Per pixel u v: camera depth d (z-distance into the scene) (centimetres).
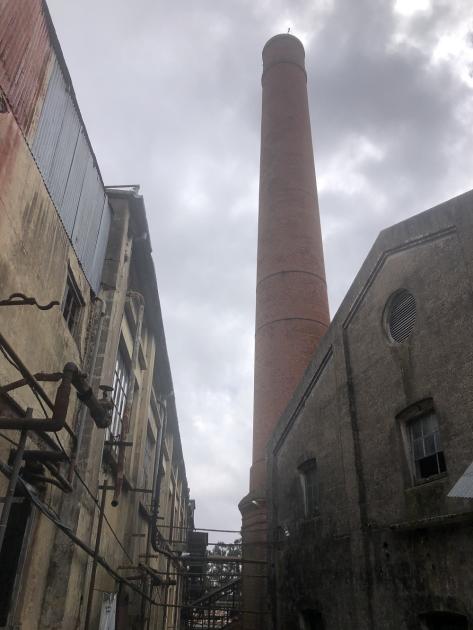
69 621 781
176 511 2933
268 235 2106
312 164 2323
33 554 717
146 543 1650
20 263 646
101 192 1007
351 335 1002
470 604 598
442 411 696
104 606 951
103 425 701
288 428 1351
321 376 1146
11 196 613
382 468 834
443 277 739
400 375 810
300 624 1117
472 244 686
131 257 1254
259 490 1650
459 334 687
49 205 740
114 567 1159
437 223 763
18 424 498
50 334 754
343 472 973
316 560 1066
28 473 680
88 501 869
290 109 2395
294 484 1262
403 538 750
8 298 609
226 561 1475
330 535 1002
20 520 694
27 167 660
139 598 1416
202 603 2773
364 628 824
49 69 734
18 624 671
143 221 1171
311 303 1936
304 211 2134
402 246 842
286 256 2019
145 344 1555
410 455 782
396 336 856
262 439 1742
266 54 2609
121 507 1249
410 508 742
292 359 1819
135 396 1445
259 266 2094
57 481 711
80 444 873
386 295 879
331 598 970
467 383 657
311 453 1155
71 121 828
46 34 716
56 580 770
